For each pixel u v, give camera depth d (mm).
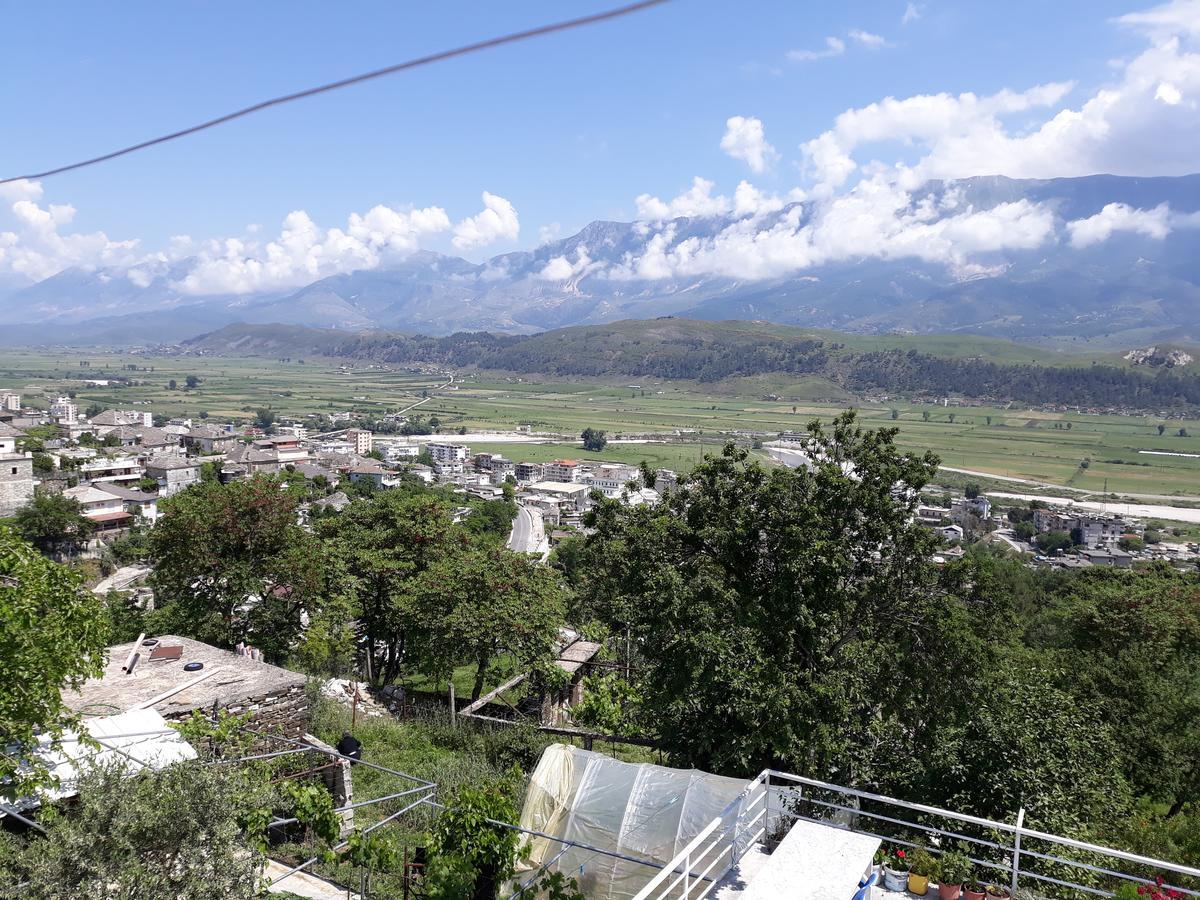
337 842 15242
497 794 13195
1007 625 20422
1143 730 25469
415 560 35531
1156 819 21359
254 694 18484
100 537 99188
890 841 12242
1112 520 152125
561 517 157750
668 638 18891
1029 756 17250
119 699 17641
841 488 19922
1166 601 36656
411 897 13492
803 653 19922
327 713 22297
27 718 12523
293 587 29797
